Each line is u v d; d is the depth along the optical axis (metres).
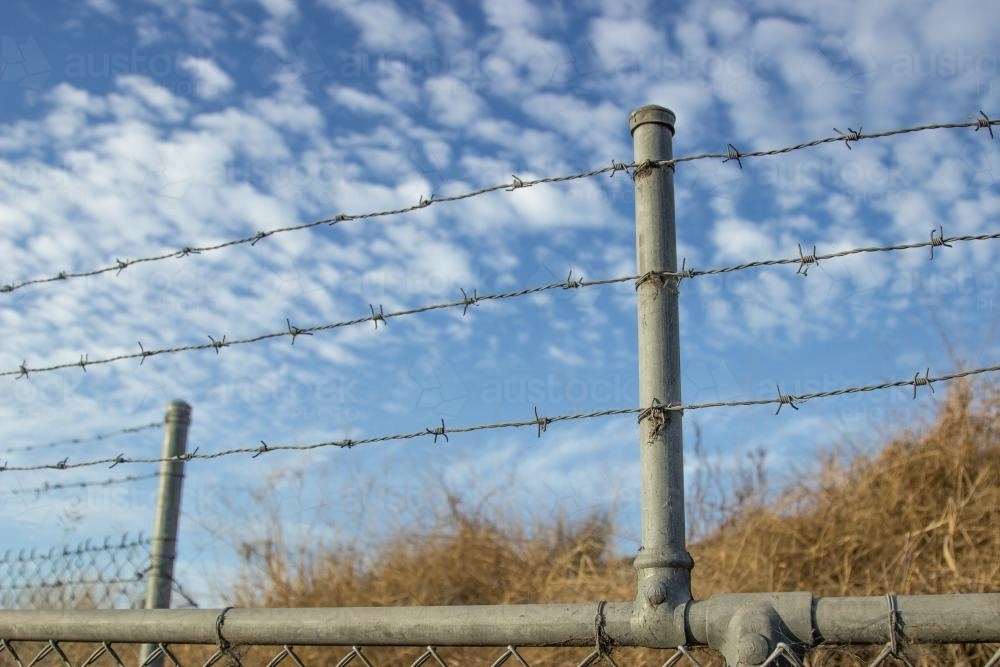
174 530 3.46
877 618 1.60
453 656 4.30
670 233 2.00
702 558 4.70
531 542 5.41
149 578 3.39
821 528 4.60
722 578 4.38
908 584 3.93
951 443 4.79
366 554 5.36
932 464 4.70
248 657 4.46
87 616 2.17
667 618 1.73
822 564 4.41
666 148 2.06
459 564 5.23
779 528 4.56
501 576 5.18
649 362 1.92
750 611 1.67
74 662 4.27
